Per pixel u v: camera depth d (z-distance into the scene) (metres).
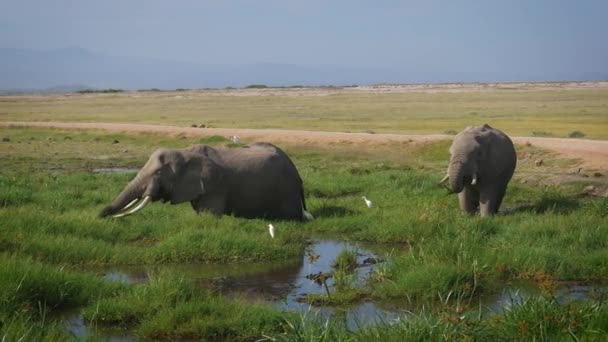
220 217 17.23
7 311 9.70
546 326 8.27
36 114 69.12
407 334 8.25
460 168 18.00
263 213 18.27
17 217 15.39
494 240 14.47
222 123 53.84
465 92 111.19
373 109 70.31
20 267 10.91
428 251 13.30
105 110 76.31
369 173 26.88
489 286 11.90
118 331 9.92
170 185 16.92
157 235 15.65
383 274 12.35
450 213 17.31
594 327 8.24
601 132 40.78
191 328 9.68
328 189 22.62
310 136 36.81
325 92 125.44
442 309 9.60
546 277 11.09
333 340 8.34
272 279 12.88
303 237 16.52
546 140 31.39
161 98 107.56
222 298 10.80
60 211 18.16
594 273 12.56
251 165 17.88
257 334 9.58
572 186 22.47
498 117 54.38
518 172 25.69
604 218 16.28
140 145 39.16
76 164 31.92
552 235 14.91
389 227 16.09
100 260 13.80
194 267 13.77
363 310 10.81
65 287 10.95
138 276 13.04
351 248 15.41
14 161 32.31
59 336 8.86
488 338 8.34
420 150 32.53
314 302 11.27
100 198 20.00
